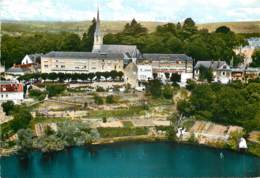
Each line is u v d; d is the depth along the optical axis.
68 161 164.12
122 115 195.00
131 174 154.25
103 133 184.00
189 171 157.75
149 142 182.75
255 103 194.50
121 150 174.62
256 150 174.75
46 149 170.75
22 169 157.12
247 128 184.88
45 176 152.62
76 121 185.12
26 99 199.50
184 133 188.38
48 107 194.25
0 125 179.25
